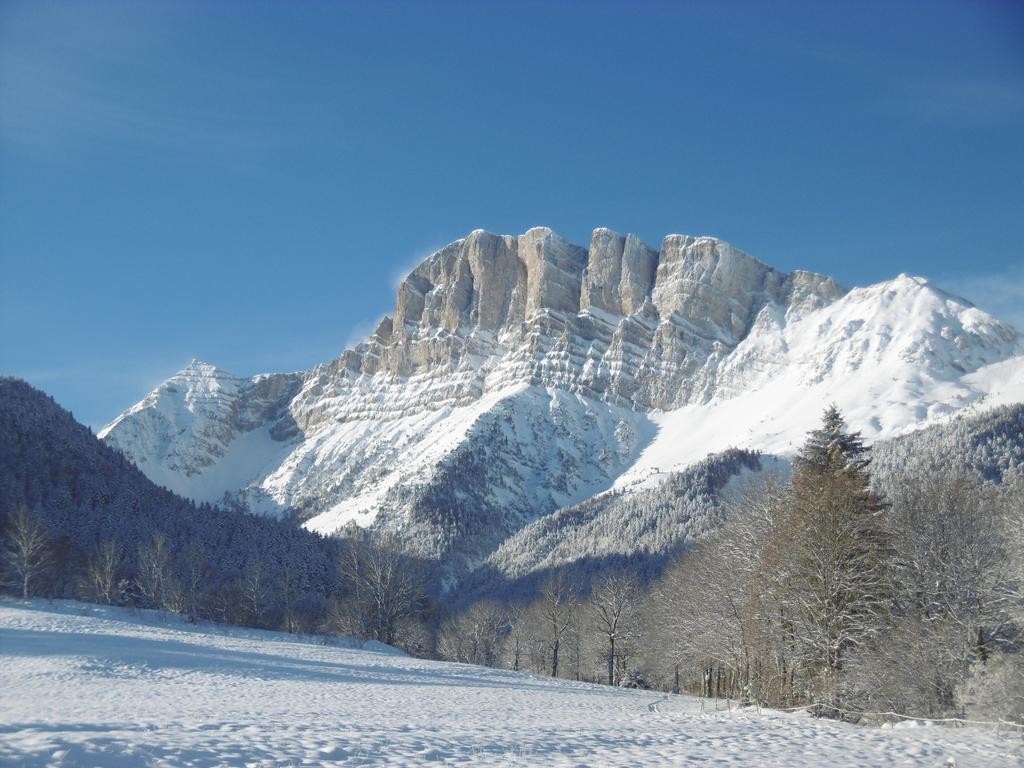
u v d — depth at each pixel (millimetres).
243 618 107625
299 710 34906
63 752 16734
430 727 28641
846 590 41312
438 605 145750
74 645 58406
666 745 25047
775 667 47594
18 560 99312
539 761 20531
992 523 47812
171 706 34250
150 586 109625
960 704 35062
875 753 23828
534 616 120250
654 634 90500
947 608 42750
